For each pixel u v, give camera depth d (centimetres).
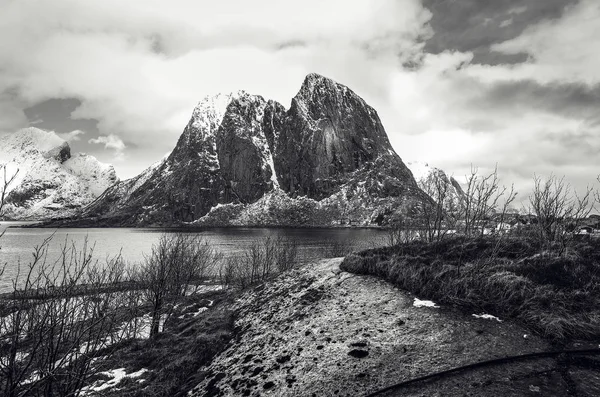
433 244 1903
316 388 1034
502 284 1331
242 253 10481
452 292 1380
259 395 1099
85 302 1120
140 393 1377
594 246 1555
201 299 3562
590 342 1023
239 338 1669
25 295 927
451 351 1055
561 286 1281
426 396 888
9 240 18238
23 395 879
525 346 1031
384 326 1279
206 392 1256
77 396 1020
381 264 1770
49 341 961
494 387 876
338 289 1727
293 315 1633
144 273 3478
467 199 2106
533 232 1859
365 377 1021
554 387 849
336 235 18850
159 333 2291
